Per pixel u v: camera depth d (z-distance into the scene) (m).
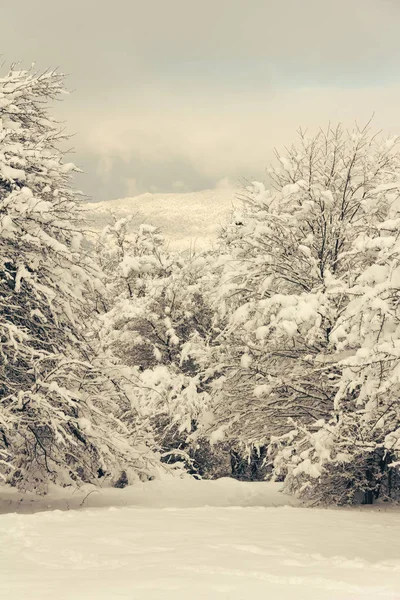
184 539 8.03
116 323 31.27
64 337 16.30
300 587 5.47
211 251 31.98
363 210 20.94
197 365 30.22
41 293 15.97
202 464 30.50
